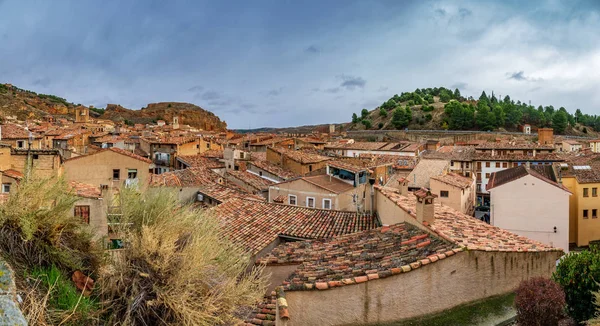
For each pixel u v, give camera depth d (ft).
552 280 39.24
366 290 36.01
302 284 35.73
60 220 26.86
